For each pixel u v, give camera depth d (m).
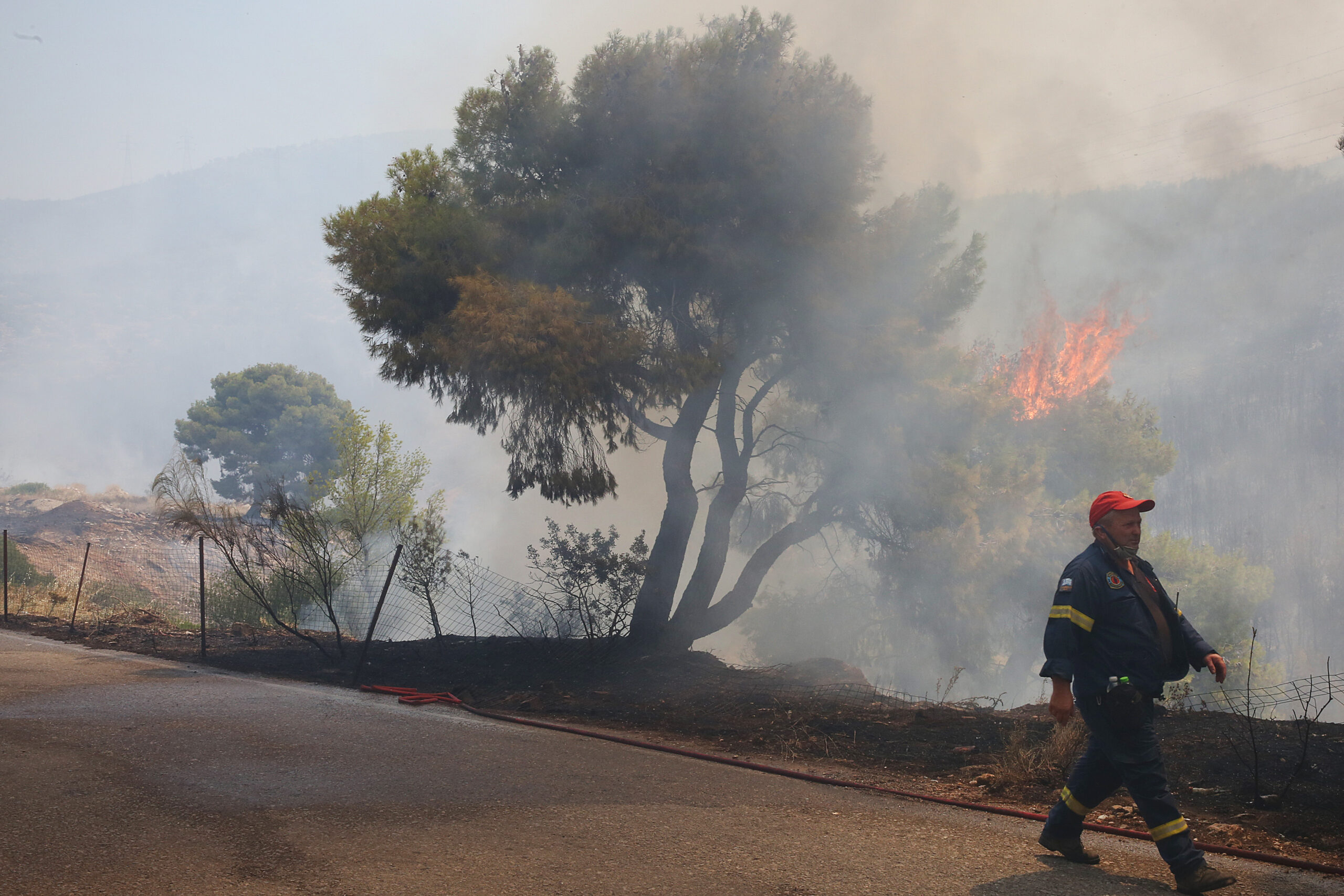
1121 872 4.07
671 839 4.32
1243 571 15.44
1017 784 5.61
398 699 8.57
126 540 31.59
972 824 4.87
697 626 12.55
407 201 11.98
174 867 3.70
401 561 12.62
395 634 13.70
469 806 4.78
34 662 9.70
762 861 4.03
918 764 6.30
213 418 49.12
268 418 50.00
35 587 18.59
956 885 3.80
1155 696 3.98
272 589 14.80
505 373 10.64
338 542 13.17
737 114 11.45
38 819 4.24
